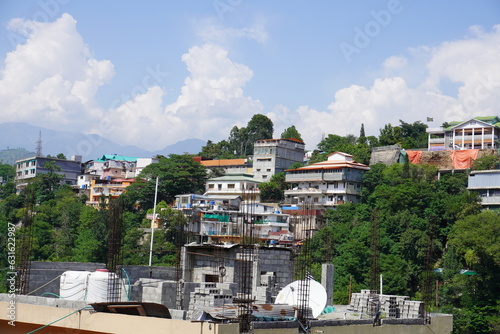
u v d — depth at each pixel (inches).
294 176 4352.9
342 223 3501.5
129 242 3344.0
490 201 3472.0
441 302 2583.7
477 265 2640.3
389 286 2807.6
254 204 4001.0
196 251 1247.5
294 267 1169.4
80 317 774.5
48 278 1099.3
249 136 5821.9
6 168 5654.5
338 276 2864.2
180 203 4148.6
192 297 955.3
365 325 886.4
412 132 4977.9
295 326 789.9
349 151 4643.2
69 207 3777.1
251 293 956.0
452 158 4099.4
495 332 2369.6
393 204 3467.0
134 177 5073.8
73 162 5418.3
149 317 716.0
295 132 5654.5
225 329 679.1
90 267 1154.0
